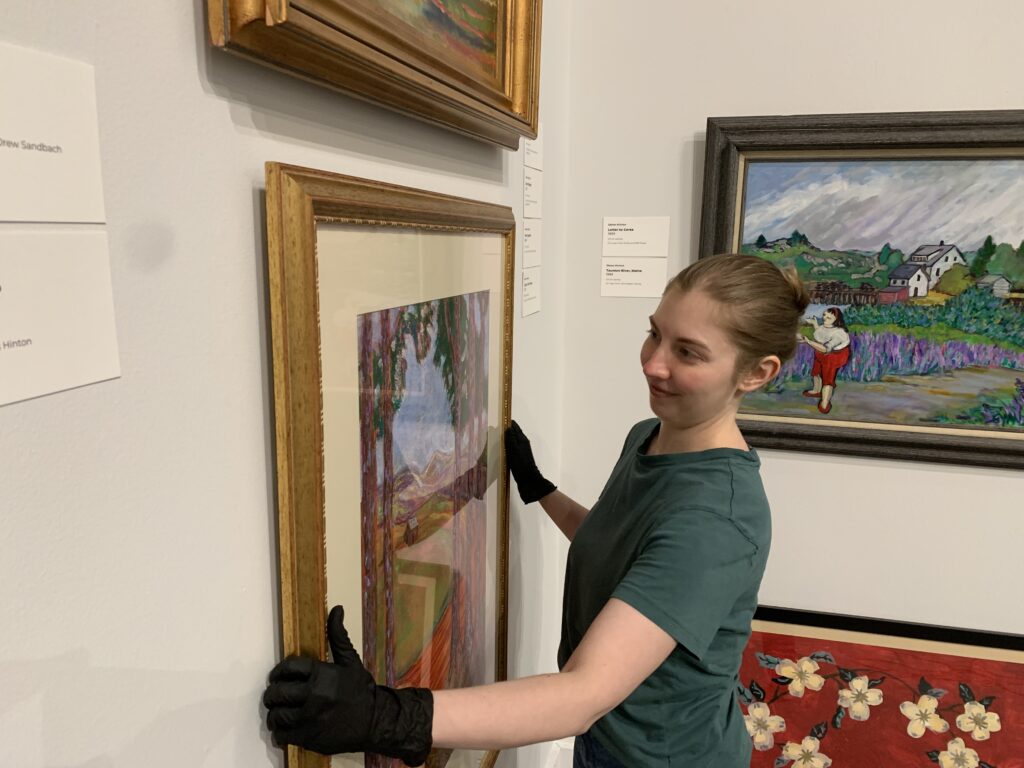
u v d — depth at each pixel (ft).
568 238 5.51
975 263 4.72
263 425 1.91
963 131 4.51
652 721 3.01
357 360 2.18
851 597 5.46
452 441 3.12
